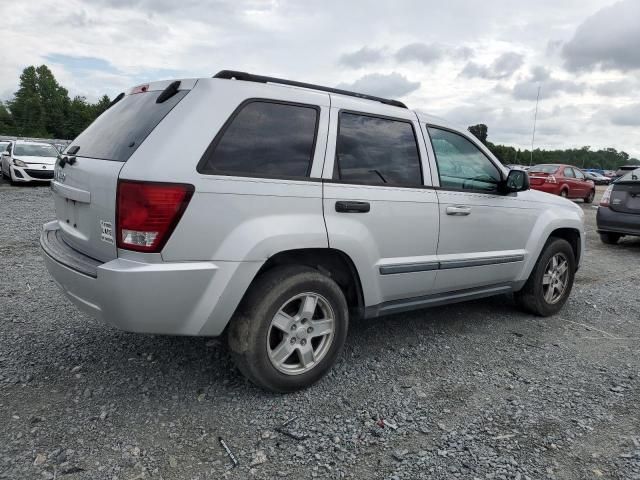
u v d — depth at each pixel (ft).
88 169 9.93
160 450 8.57
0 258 20.98
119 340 12.94
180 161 8.96
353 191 11.04
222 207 9.26
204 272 9.15
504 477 8.15
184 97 9.62
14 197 43.88
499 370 12.22
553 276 16.49
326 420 9.69
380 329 14.76
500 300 18.33
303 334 10.63
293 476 8.06
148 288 8.77
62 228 11.39
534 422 9.84
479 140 14.67
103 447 8.57
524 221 15.24
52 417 9.38
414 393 10.89
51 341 12.73
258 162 9.87
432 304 13.39
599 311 17.46
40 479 7.71
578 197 64.23
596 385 11.55
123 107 11.17
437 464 8.45
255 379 10.16
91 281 9.10
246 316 9.91
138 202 8.73
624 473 8.34
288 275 10.19
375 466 8.38
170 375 11.23
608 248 31.07
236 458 8.45
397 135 12.35
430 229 12.59
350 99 11.67
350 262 11.18
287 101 10.50
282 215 9.96
